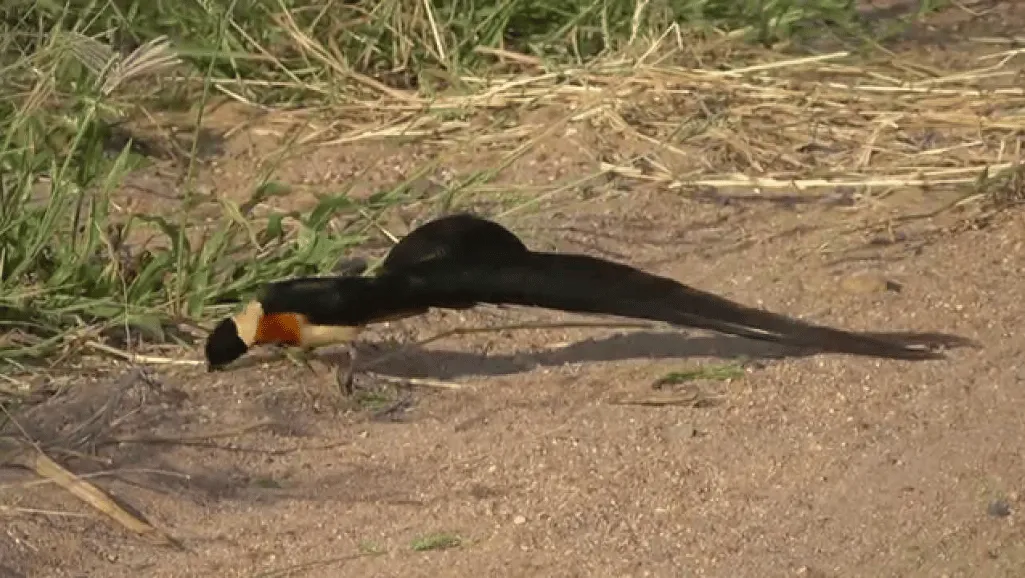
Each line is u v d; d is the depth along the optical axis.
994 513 8.88
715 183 12.90
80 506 8.82
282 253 11.22
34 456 9.10
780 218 12.46
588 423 9.78
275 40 14.41
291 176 12.98
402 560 8.50
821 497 9.06
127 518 8.74
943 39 15.75
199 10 14.29
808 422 9.80
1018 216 12.34
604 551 8.57
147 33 14.17
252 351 10.30
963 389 10.09
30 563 8.41
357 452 9.47
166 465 9.23
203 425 9.62
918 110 14.05
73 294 10.65
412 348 10.59
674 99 14.05
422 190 12.75
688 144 13.49
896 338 9.16
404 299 9.25
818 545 8.65
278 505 8.98
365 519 8.87
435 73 14.34
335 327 9.39
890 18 16.19
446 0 14.79
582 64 14.41
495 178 13.02
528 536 8.69
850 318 10.95
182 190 12.68
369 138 13.55
